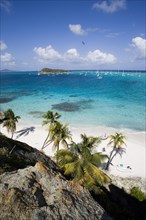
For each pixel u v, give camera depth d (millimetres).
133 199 25641
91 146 21422
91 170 19172
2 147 24000
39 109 74750
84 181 18469
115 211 16219
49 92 118375
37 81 195750
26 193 10484
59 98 97500
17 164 19609
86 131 52188
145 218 22531
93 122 59781
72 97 100125
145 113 69250
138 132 51875
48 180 11898
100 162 20094
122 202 23344
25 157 24281
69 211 10164
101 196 17719
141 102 87062
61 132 33312
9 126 42250
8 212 9289
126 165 35656
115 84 154250
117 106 79812
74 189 11891
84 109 74875
